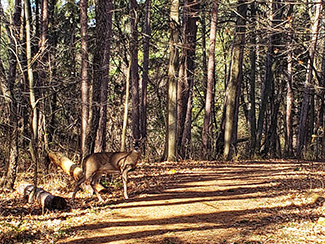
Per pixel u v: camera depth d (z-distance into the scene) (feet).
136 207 38.22
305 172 58.65
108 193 45.29
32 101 40.24
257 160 84.33
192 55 90.17
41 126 53.57
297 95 129.59
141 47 96.78
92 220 34.35
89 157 41.11
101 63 53.11
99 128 50.93
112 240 28.99
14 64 51.31
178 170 61.77
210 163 72.95
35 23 75.36
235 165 70.08
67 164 47.50
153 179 53.06
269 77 100.07
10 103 45.62
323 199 37.70
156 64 109.81
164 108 110.93
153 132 108.58
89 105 47.42
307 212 33.86
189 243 27.50
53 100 65.98
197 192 44.37
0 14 42.68
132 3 65.05
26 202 40.75
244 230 29.76
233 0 102.58
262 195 42.06
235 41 83.71
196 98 137.90
